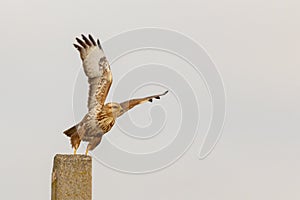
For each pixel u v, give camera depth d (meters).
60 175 14.27
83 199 14.32
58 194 14.24
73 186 14.29
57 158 14.36
